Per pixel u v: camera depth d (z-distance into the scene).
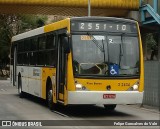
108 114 16.09
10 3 29.81
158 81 18.73
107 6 30.69
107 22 15.24
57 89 16.12
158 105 18.67
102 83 14.74
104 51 14.95
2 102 20.84
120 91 14.84
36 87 19.77
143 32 33.75
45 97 17.97
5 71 60.53
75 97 14.52
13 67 25.95
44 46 18.42
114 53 15.03
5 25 54.62
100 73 14.77
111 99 14.72
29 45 21.44
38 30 19.72
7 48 55.66
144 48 34.09
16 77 24.88
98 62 14.84
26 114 15.77
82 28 15.05
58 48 16.22
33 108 18.00
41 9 32.34
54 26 16.98
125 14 32.72
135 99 14.99
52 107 17.12
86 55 14.84
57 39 16.33
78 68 14.70
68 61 14.77
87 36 15.00
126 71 15.03
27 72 21.78
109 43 15.08
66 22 15.29
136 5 30.80
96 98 14.60
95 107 18.83
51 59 17.12
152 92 19.25
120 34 15.27
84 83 14.62
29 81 21.31
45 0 29.91
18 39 24.38
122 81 14.91
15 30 55.12
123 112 16.86
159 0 29.00
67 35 14.87
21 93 23.58
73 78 14.62
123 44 15.20
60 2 30.11
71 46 14.81
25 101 21.45
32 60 20.70
